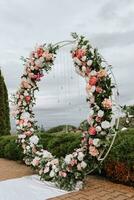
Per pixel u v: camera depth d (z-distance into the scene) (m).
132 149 5.66
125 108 5.54
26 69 7.05
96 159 5.61
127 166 5.62
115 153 5.86
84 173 5.66
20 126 7.00
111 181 6.13
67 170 5.68
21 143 7.09
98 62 5.65
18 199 5.08
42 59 6.72
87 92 5.64
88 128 5.66
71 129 9.91
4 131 14.57
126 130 6.64
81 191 5.43
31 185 5.93
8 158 10.20
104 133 5.43
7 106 15.17
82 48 5.75
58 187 5.74
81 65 5.85
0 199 5.11
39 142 7.84
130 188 5.53
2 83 14.88
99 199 4.87
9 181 6.26
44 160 6.29
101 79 5.54
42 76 7.02
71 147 7.15
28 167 8.15
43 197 5.16
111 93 5.54
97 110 5.49
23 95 7.14
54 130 12.77
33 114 7.21
